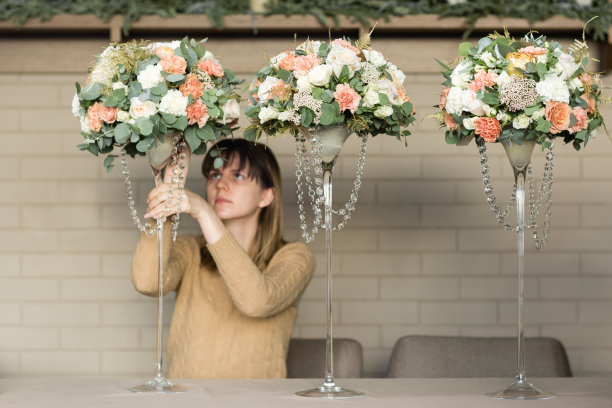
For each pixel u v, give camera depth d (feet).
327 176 6.26
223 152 8.25
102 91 6.06
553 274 11.40
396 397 5.66
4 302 11.32
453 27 10.40
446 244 11.40
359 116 6.02
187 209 6.84
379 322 11.36
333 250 11.39
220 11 10.36
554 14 10.39
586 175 11.40
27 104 11.40
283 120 6.05
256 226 8.45
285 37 10.86
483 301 11.39
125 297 11.35
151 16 10.37
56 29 10.50
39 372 11.28
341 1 10.48
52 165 11.40
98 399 5.57
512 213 11.42
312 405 5.34
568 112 5.73
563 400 5.54
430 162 11.39
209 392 5.88
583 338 11.39
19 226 11.37
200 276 8.17
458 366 9.00
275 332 7.98
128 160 11.39
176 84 6.13
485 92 5.82
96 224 11.40
